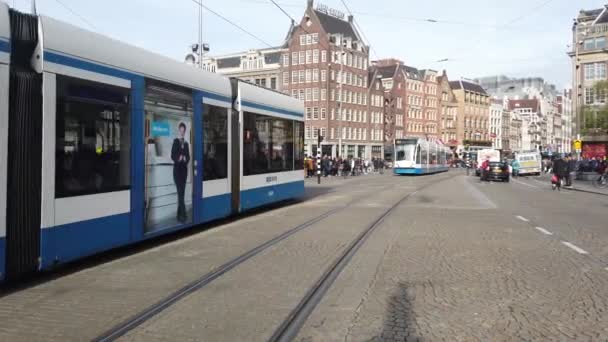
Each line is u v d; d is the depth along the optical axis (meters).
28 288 6.44
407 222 12.73
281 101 15.80
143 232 8.87
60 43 7.04
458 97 118.06
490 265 7.72
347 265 7.72
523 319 5.20
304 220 13.12
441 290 6.29
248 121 13.38
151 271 7.37
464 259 8.16
